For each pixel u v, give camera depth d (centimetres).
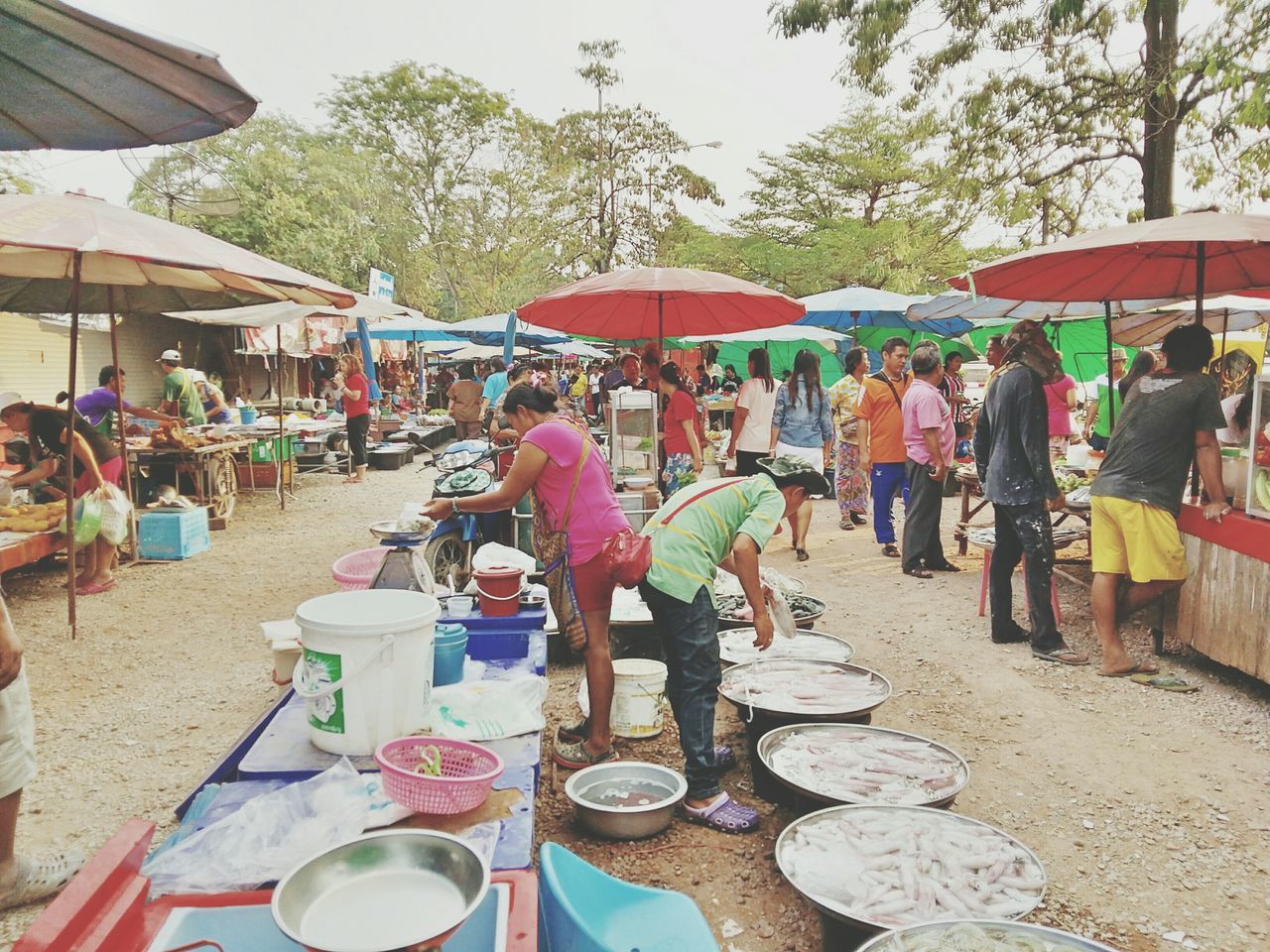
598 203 4006
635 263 4241
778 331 1444
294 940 168
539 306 705
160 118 203
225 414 1295
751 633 500
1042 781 391
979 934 226
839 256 3228
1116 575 514
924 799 315
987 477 564
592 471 373
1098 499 514
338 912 184
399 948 162
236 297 889
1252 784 385
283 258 2666
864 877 265
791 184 3756
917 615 648
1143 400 501
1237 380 942
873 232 3219
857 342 1838
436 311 4878
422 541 415
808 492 372
